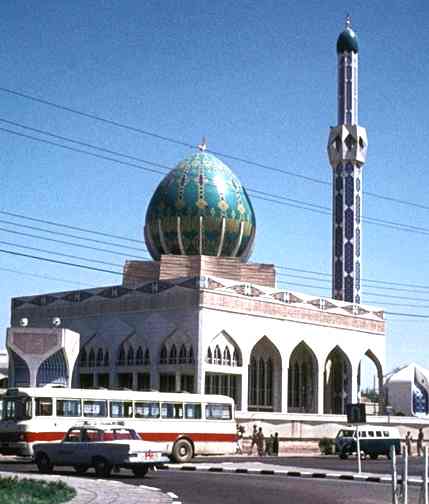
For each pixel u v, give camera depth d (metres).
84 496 24.78
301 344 74.00
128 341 70.50
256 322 69.62
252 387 71.38
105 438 34.97
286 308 72.31
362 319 79.06
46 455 35.84
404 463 20.39
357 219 80.25
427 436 77.31
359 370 80.19
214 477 35.12
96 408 43.62
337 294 79.56
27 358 63.19
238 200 76.44
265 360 72.50
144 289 69.75
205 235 75.06
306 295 74.44
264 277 74.06
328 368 78.69
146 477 34.72
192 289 66.38
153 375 67.75
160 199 76.50
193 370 65.25
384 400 80.25
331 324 75.94
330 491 29.22
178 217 75.12
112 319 71.69
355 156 80.31
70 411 42.72
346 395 77.44
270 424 66.50
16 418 41.84
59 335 64.19
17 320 79.94
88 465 34.72
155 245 77.31
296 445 67.75
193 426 46.66
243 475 36.97
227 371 66.88
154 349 68.12
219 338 67.00
